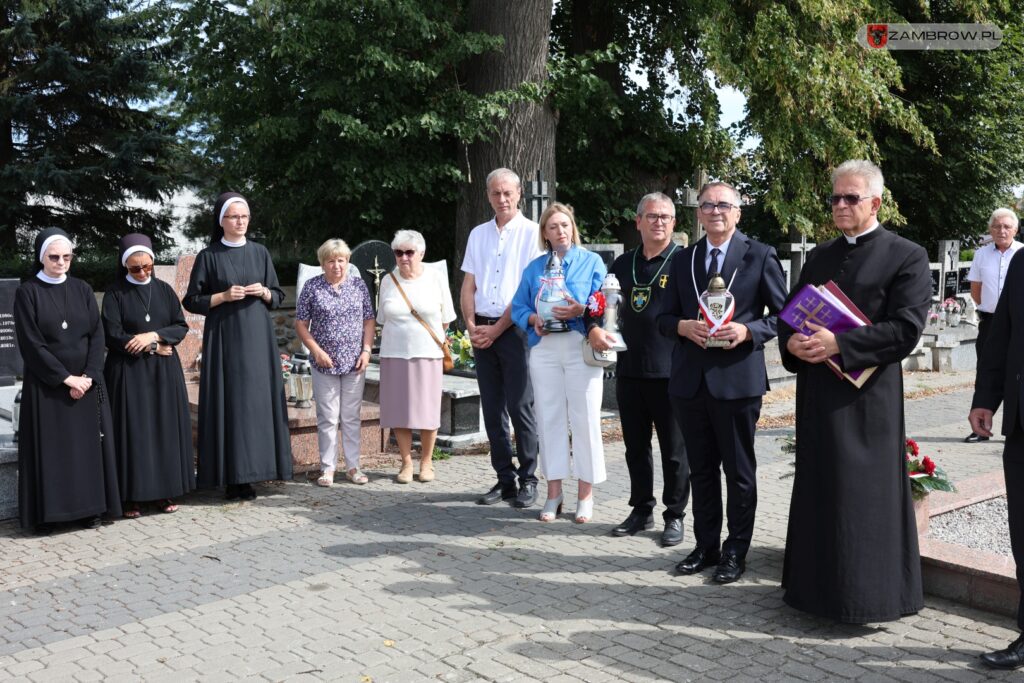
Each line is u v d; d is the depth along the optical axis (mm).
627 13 17000
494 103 12484
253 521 6090
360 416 7566
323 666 3877
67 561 5359
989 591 4324
